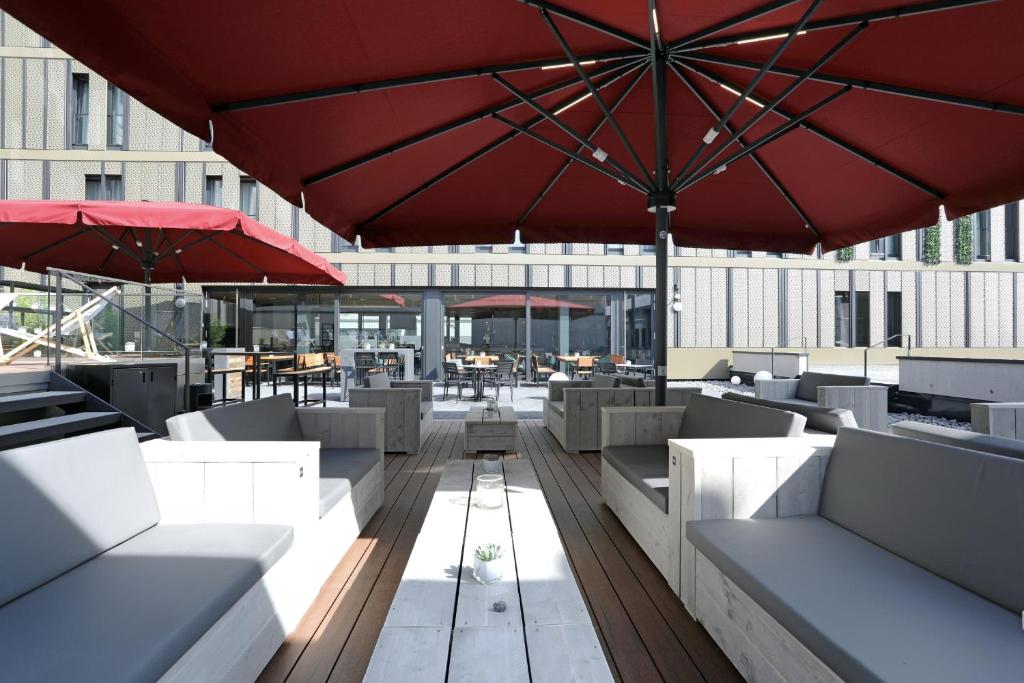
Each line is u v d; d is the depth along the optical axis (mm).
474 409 5715
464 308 12422
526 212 4480
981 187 3338
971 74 2529
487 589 1576
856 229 4285
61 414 4039
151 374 4539
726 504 2129
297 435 3453
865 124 3105
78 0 1650
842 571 1634
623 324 12719
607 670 1210
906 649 1218
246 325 12023
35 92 11891
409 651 1272
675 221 4676
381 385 6000
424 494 3871
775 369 11094
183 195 12070
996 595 1426
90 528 1696
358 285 12227
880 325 13367
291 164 3051
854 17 2244
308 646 1943
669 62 2854
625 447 3541
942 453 1671
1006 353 13469
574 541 2947
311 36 2146
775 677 1529
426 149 3449
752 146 3014
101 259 6273
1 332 4297
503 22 2332
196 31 1998
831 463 2158
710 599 1963
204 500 2111
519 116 3352
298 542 2092
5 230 5141
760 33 2438
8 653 1176
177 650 1265
